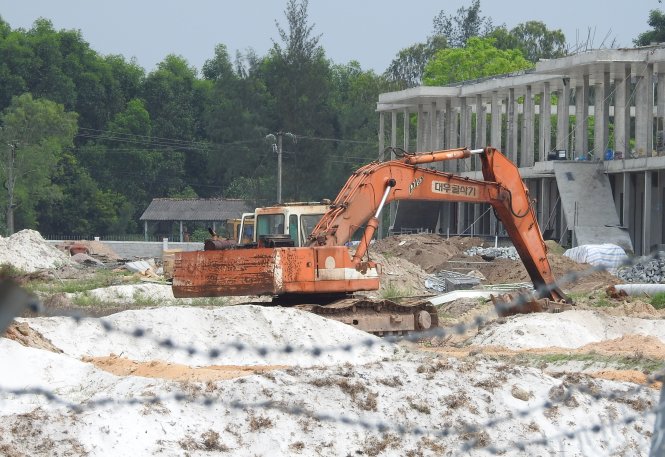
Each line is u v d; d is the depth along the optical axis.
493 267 110.19
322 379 33.22
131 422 29.48
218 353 22.30
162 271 121.69
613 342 55.59
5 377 37.34
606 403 35.72
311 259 56.88
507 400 34.47
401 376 34.66
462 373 35.78
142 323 49.78
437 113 175.62
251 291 56.12
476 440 31.53
